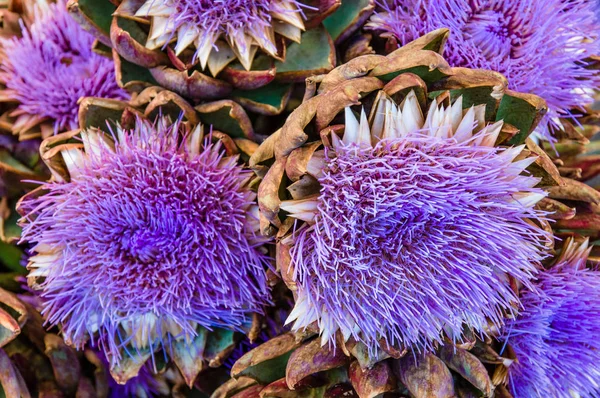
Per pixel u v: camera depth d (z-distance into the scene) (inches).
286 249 15.6
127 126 17.0
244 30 16.7
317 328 16.1
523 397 17.6
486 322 16.4
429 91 15.8
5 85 18.8
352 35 17.6
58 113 18.7
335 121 15.5
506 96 15.8
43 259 17.3
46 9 18.9
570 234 17.4
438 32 15.6
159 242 16.9
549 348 17.4
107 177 17.0
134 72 17.1
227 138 16.8
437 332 16.1
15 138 18.6
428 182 15.8
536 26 17.8
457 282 16.2
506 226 16.1
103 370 18.1
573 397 17.6
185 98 17.0
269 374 16.7
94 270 17.3
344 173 15.6
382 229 15.9
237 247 17.1
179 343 17.7
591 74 18.0
